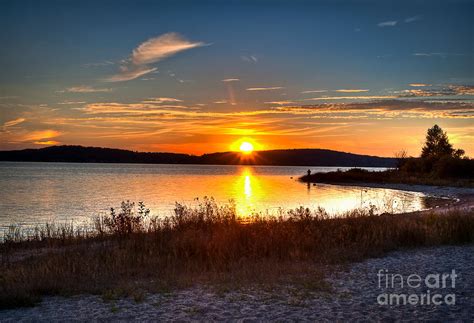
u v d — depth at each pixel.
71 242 19.64
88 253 15.05
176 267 12.71
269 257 13.97
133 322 8.06
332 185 86.62
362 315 8.23
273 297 9.55
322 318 8.09
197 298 9.61
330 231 16.70
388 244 15.71
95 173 145.38
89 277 11.66
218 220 19.91
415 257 14.01
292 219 21.25
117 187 74.81
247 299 9.45
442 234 17.09
